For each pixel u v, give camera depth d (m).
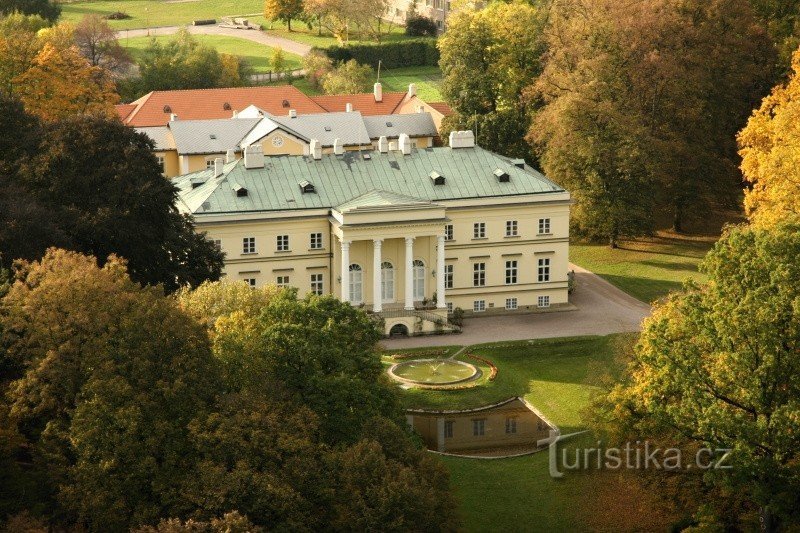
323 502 116.81
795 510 114.19
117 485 114.31
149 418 117.44
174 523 106.44
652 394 122.19
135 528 112.19
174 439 117.19
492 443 159.25
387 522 113.19
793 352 116.94
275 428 117.38
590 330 197.25
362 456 117.19
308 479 115.81
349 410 127.94
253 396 120.88
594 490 139.62
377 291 195.50
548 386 175.62
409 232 194.62
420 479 119.50
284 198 196.62
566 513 137.38
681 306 123.94
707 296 122.00
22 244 143.25
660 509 131.12
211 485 111.94
